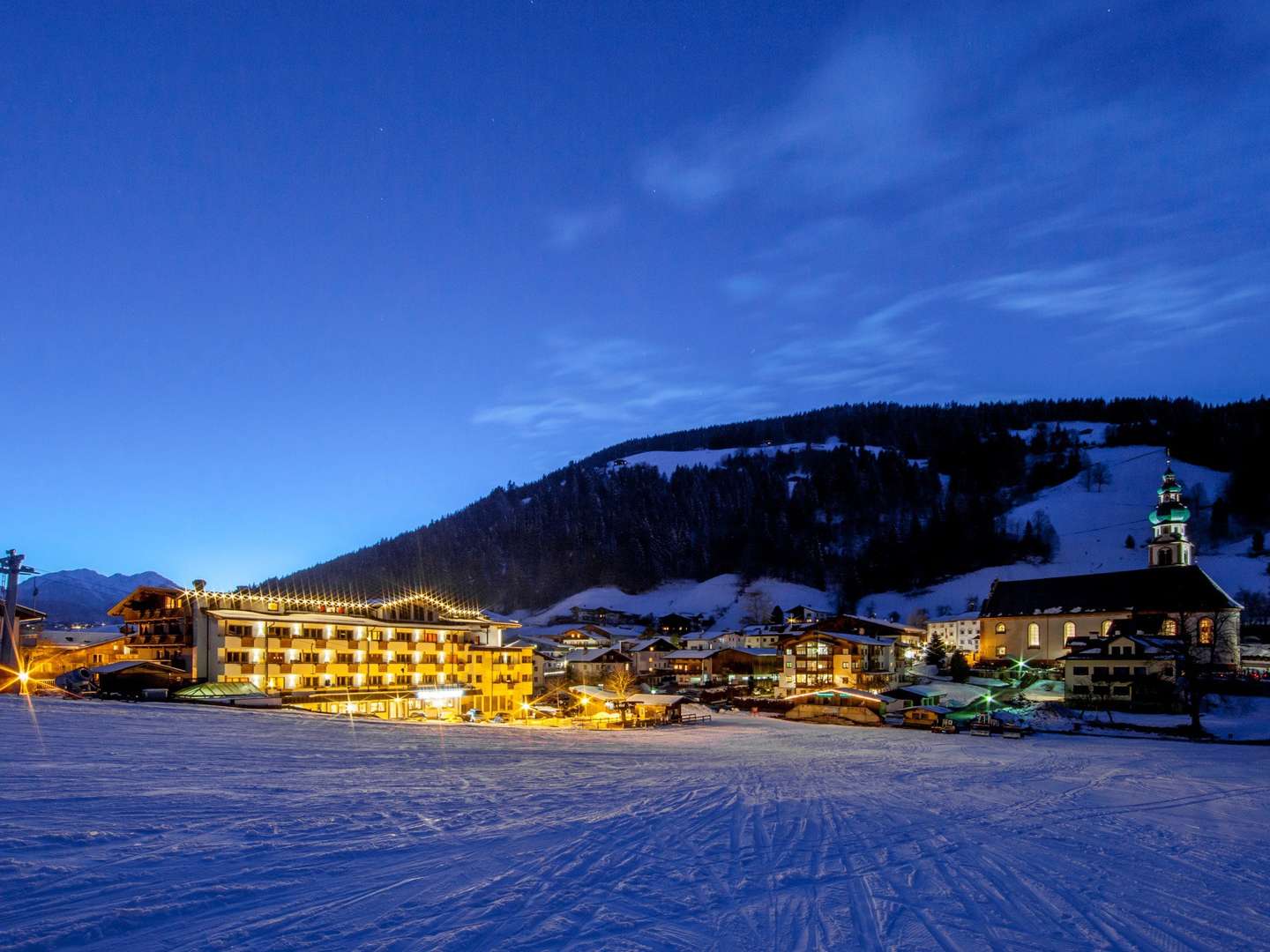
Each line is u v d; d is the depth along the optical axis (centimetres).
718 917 1010
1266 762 4266
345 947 820
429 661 7581
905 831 1723
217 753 2272
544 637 13525
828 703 7525
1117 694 7544
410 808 1614
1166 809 2366
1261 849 1741
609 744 3897
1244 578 16750
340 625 6769
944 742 5278
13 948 757
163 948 790
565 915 970
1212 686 7369
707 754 3700
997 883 1273
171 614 5872
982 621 11250
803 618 15375
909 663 11425
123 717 3108
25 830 1176
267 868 1090
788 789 2391
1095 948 974
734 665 11131
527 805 1766
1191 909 1184
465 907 977
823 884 1210
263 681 6009
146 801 1467
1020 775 3269
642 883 1145
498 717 7306
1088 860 1506
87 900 903
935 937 979
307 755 2394
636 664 11612
